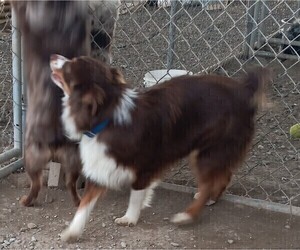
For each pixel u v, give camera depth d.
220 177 2.29
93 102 2.02
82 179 2.52
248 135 2.28
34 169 2.32
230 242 2.17
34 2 2.12
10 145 2.90
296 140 3.09
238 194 2.51
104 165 2.12
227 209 2.39
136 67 3.88
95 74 2.04
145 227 2.27
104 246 2.14
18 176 2.62
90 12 2.43
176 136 2.20
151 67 3.88
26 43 2.19
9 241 2.16
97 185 2.17
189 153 2.28
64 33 2.15
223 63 3.63
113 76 2.11
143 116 2.11
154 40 4.05
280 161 2.86
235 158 2.28
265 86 2.27
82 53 2.22
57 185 2.53
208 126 2.22
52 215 2.34
